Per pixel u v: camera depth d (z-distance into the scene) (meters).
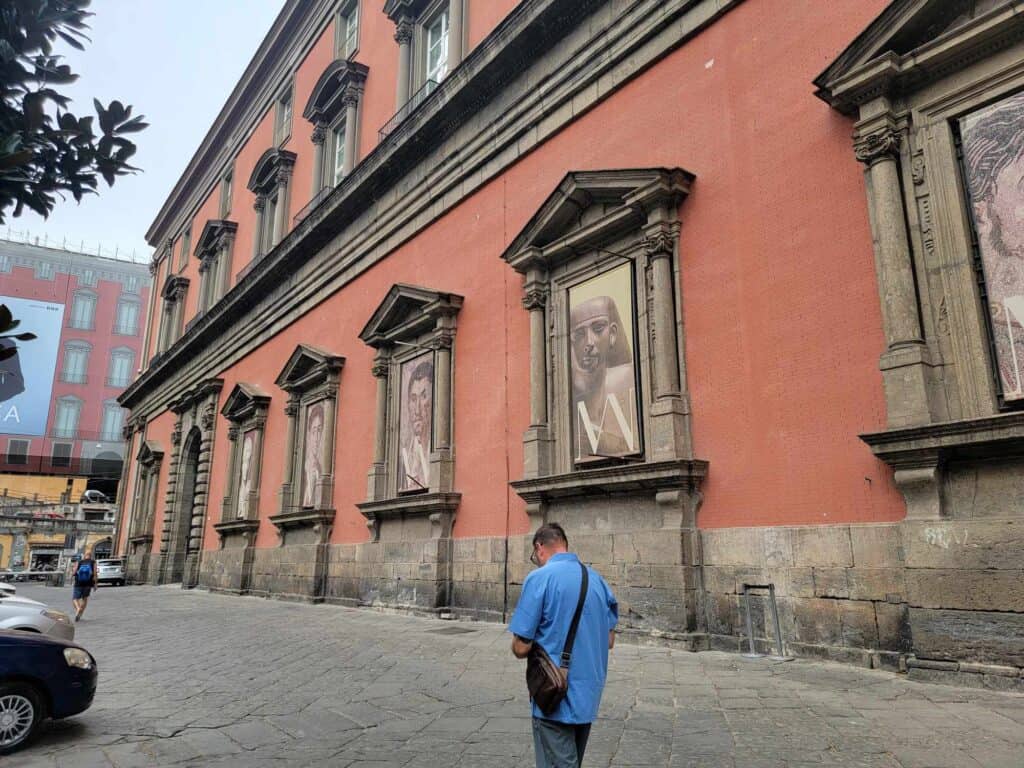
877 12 8.27
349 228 19.42
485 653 9.10
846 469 7.70
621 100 11.41
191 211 35.66
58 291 59.06
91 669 6.09
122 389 60.12
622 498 10.09
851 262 8.00
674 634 8.81
